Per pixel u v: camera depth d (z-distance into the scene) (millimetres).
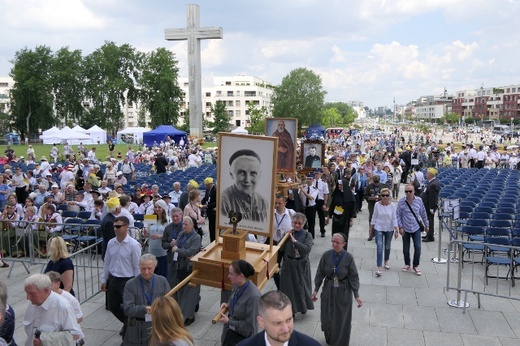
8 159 31047
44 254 11422
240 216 5902
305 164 15812
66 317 4734
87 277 10078
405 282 9695
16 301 8727
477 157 32594
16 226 10977
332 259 6723
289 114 97750
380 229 10227
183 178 22250
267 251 5984
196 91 58125
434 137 90438
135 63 84500
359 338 7164
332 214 11844
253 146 5797
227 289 5664
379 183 13992
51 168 26719
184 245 7375
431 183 13172
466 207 13859
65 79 80312
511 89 177375
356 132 84312
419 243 10156
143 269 5402
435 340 7086
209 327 7539
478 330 7422
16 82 78875
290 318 2889
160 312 3748
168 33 57656
